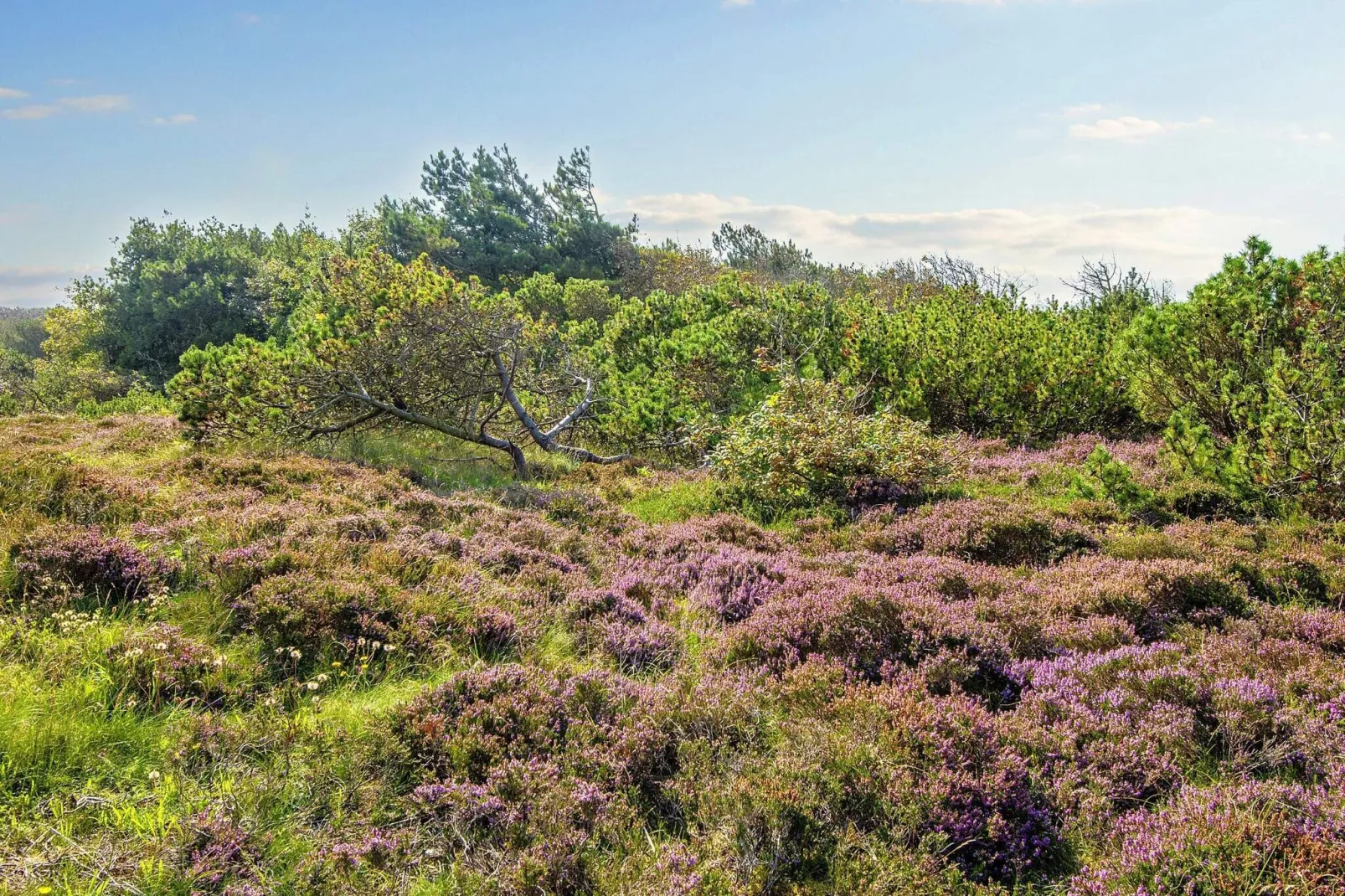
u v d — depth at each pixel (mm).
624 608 7035
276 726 4523
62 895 3236
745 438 12516
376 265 16766
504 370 15523
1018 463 12992
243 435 13406
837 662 5793
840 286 46188
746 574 8070
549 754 4629
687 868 3670
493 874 3639
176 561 6590
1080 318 20344
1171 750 4633
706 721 4938
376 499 9898
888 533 9367
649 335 20109
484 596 6844
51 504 7973
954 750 4465
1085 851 3963
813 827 3924
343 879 3510
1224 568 7508
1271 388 10117
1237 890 3398
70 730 4199
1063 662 5766
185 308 44938
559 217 52719
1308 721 4688
